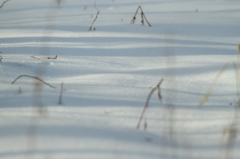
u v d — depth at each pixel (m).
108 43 7.74
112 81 5.57
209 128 4.13
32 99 4.63
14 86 5.11
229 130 4.02
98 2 13.78
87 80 5.59
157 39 8.09
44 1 14.41
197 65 6.38
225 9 12.52
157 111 4.54
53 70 6.01
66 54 7.01
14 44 7.58
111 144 3.54
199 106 4.82
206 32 9.23
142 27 9.20
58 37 8.16
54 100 4.66
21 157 3.25
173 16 11.01
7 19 10.80
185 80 5.83
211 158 3.42
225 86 5.66
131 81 5.63
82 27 9.16
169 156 3.40
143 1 13.84
